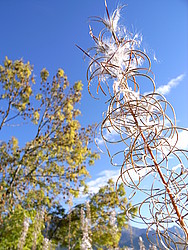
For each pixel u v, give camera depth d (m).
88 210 5.39
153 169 0.97
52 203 12.09
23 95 12.02
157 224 0.91
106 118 1.04
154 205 0.94
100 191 12.45
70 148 12.40
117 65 1.08
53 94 12.70
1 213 9.42
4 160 12.20
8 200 10.46
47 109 12.67
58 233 12.26
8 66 11.97
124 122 1.03
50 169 12.38
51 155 12.47
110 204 11.95
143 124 0.99
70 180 12.30
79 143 12.77
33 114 12.20
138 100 0.99
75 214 12.13
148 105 1.00
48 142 12.45
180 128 0.95
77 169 12.45
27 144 12.73
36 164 12.48
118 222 11.06
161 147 0.98
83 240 4.64
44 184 12.27
